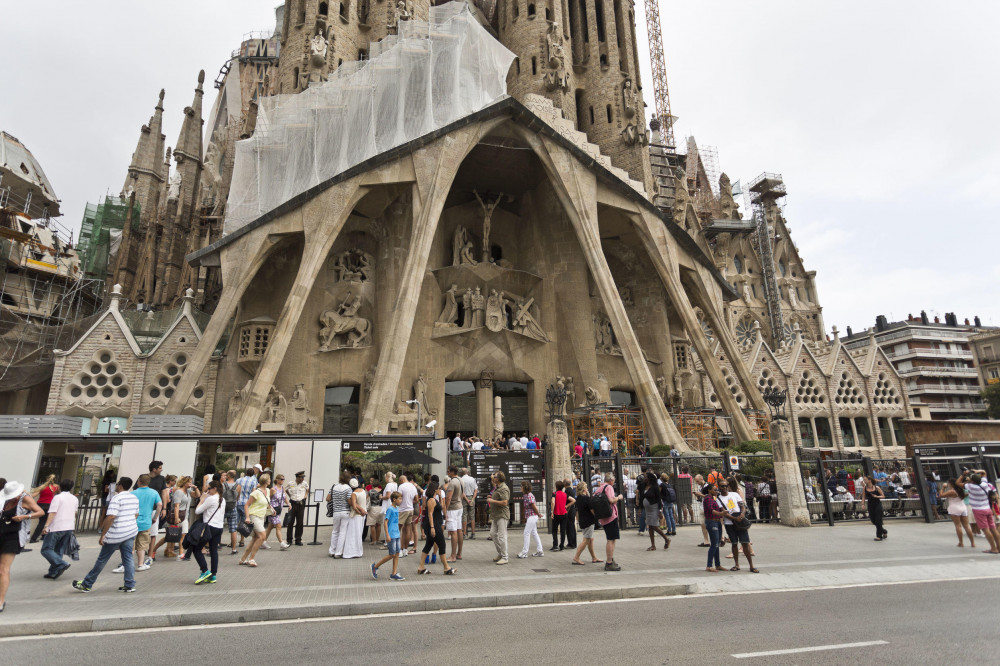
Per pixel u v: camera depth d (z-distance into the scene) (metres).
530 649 6.11
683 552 12.98
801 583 9.77
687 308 34.44
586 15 45.78
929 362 83.31
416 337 33.69
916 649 5.96
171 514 12.14
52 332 38.31
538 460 16.86
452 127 31.28
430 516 10.58
